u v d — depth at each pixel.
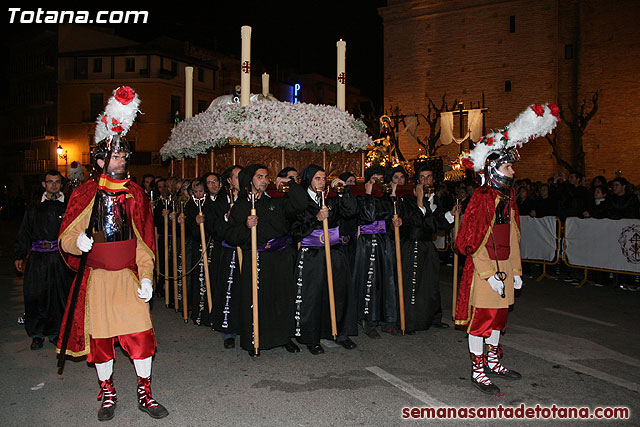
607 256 9.04
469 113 21.75
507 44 24.09
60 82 38.47
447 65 25.52
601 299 8.27
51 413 4.19
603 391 4.56
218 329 5.95
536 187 11.91
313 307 5.66
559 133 23.50
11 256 14.81
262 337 5.52
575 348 5.77
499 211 4.68
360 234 6.29
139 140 37.19
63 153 38.94
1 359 5.55
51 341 6.14
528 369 5.11
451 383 4.75
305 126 6.89
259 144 6.74
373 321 6.27
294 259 5.90
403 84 26.58
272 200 5.67
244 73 6.69
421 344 5.98
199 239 6.89
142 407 4.13
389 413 4.12
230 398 4.43
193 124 7.43
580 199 10.34
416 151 25.94
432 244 6.57
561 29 23.70
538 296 8.51
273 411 4.16
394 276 6.36
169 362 5.39
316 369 5.15
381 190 6.04
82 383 4.86
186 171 8.71
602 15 22.73
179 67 38.53
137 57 37.38
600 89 22.80
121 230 4.04
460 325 4.83
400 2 26.55
